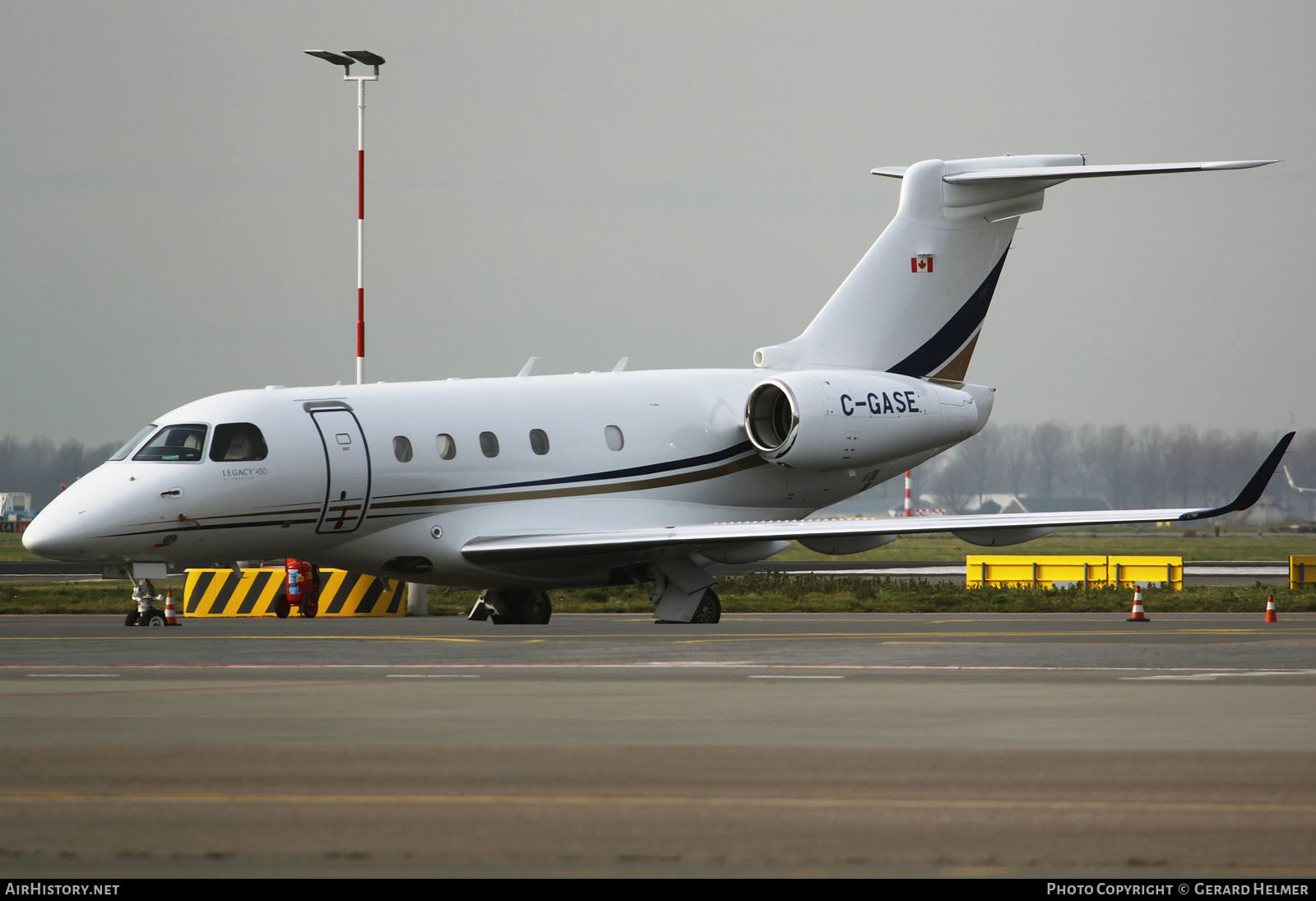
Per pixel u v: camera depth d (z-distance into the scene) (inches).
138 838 1102.4
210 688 2127.2
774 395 4404.5
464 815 1180.5
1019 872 998.4
